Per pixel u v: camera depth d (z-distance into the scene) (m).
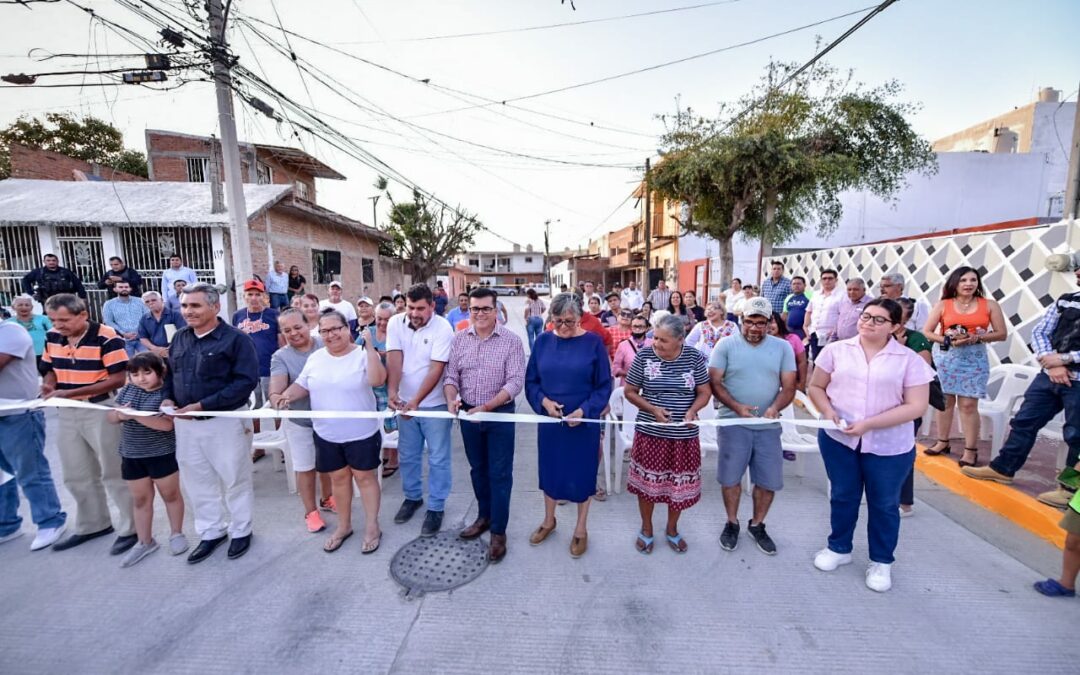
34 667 2.30
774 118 10.90
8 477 3.42
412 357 3.57
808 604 2.68
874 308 2.71
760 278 13.09
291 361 3.74
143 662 2.33
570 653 2.36
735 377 3.17
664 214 23.42
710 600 2.72
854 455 2.84
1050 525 3.25
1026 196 19.16
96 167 17.77
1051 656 2.29
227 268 10.98
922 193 18.95
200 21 6.80
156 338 6.23
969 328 4.01
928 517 3.57
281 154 19.20
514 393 3.21
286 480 4.46
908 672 2.21
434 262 32.12
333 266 17.22
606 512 3.79
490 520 3.25
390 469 4.58
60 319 3.07
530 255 68.44
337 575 2.99
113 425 3.21
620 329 5.78
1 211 10.89
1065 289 5.44
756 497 3.24
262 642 2.45
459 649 2.39
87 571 3.06
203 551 3.17
